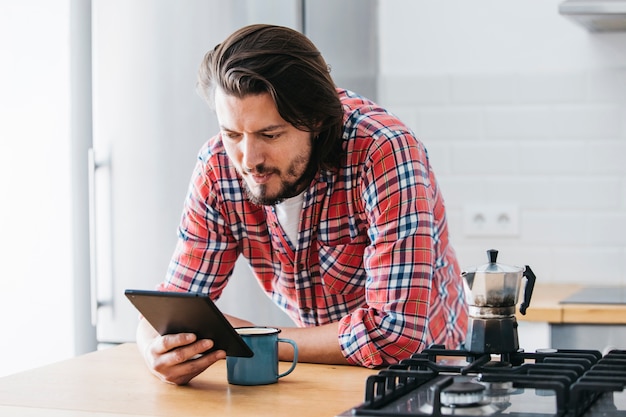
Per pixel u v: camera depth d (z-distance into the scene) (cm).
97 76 275
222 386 152
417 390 132
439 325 181
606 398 130
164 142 270
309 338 170
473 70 322
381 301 165
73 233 284
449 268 190
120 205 274
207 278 185
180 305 146
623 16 277
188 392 147
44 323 290
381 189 164
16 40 296
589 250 315
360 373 161
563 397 117
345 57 291
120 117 273
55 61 293
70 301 287
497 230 321
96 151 276
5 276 294
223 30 266
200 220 182
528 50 318
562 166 316
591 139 314
